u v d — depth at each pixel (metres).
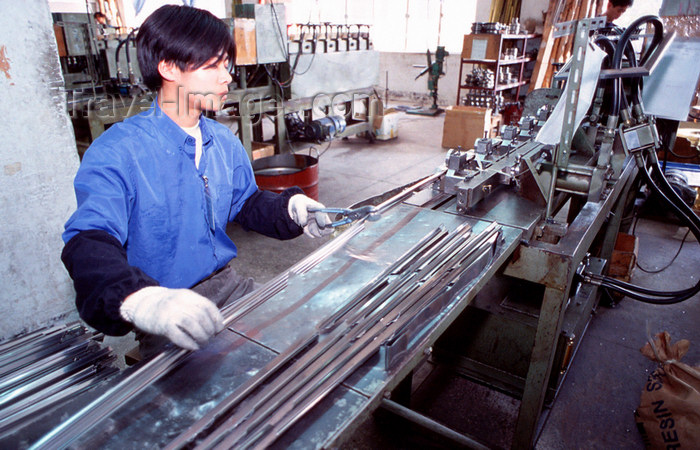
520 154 1.65
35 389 0.88
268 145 4.24
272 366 0.77
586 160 1.81
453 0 8.14
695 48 1.73
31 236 1.95
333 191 4.09
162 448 0.64
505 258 1.19
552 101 2.27
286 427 0.64
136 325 0.69
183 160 1.06
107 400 0.70
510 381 1.79
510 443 1.69
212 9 6.80
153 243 1.06
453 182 1.53
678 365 1.62
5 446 0.66
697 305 2.51
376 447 1.66
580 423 1.77
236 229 3.35
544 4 6.79
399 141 5.92
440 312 0.94
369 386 0.75
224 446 0.62
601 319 2.40
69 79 3.21
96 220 0.85
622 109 1.81
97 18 3.51
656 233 3.37
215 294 1.23
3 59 1.73
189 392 0.74
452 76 8.38
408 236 1.27
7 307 1.93
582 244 1.34
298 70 4.32
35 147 1.88
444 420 1.80
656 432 1.57
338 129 4.91
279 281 1.04
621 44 1.57
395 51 9.03
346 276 1.06
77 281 0.75
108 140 0.97
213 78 1.02
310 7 8.15
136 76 3.11
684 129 4.08
